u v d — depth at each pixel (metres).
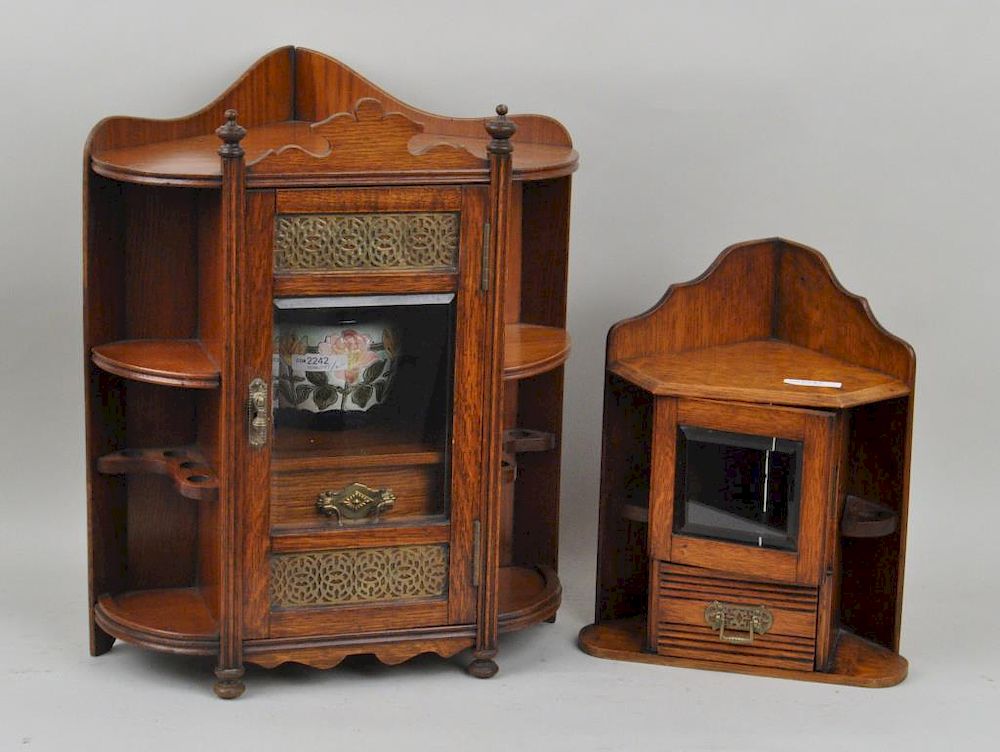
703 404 2.95
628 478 3.21
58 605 3.18
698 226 3.44
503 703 2.87
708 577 3.02
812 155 3.42
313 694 2.88
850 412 3.10
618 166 3.39
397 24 3.27
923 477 3.56
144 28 3.17
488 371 2.86
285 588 2.85
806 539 2.93
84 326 2.95
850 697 2.93
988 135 3.43
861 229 3.46
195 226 3.01
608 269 3.44
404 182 2.75
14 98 3.17
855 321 3.11
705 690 2.95
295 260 2.74
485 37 3.31
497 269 2.82
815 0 3.36
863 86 3.39
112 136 2.94
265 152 2.87
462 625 2.94
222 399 2.74
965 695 2.95
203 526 3.07
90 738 2.69
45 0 3.13
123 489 3.08
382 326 2.83
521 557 3.33
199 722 2.76
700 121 3.39
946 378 3.53
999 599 3.34
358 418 2.86
